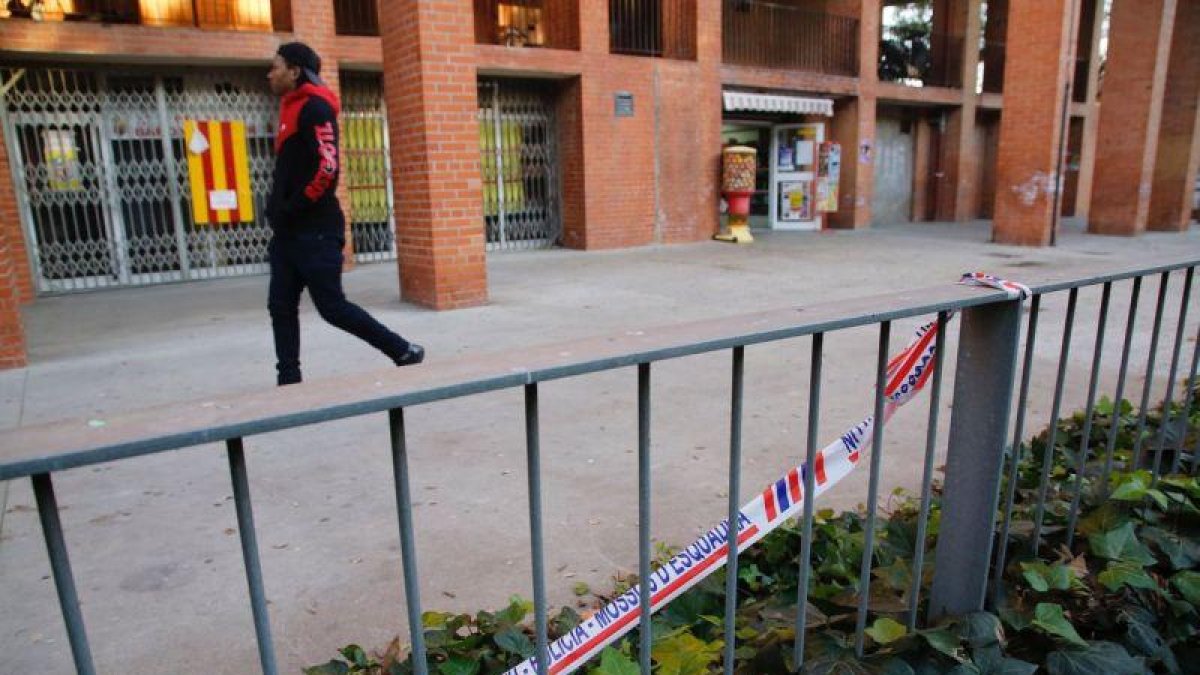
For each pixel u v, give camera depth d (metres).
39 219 9.41
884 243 14.02
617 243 13.30
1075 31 12.66
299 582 2.55
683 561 1.95
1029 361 2.17
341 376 1.18
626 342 1.36
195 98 10.09
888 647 1.93
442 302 7.37
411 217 7.54
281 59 4.16
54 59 9.10
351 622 2.32
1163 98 15.70
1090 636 2.14
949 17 18.91
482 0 13.20
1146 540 2.44
